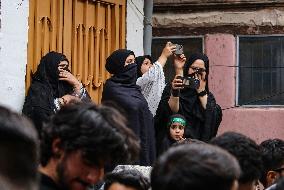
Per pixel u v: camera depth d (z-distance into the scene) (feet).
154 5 37.45
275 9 36.76
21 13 25.12
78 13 28.96
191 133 27.61
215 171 8.34
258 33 36.94
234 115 36.65
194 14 37.32
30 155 6.63
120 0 31.86
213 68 36.99
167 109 27.25
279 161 16.89
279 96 36.70
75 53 28.73
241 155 12.04
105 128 10.36
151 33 33.86
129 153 10.62
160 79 26.89
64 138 10.34
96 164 10.40
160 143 27.20
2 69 23.97
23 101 24.84
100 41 30.63
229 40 36.94
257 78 36.88
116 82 24.68
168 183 8.39
